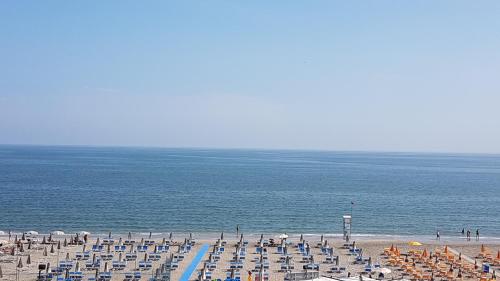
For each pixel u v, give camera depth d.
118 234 82.38
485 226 102.50
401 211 121.00
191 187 165.62
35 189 149.88
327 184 187.38
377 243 72.44
